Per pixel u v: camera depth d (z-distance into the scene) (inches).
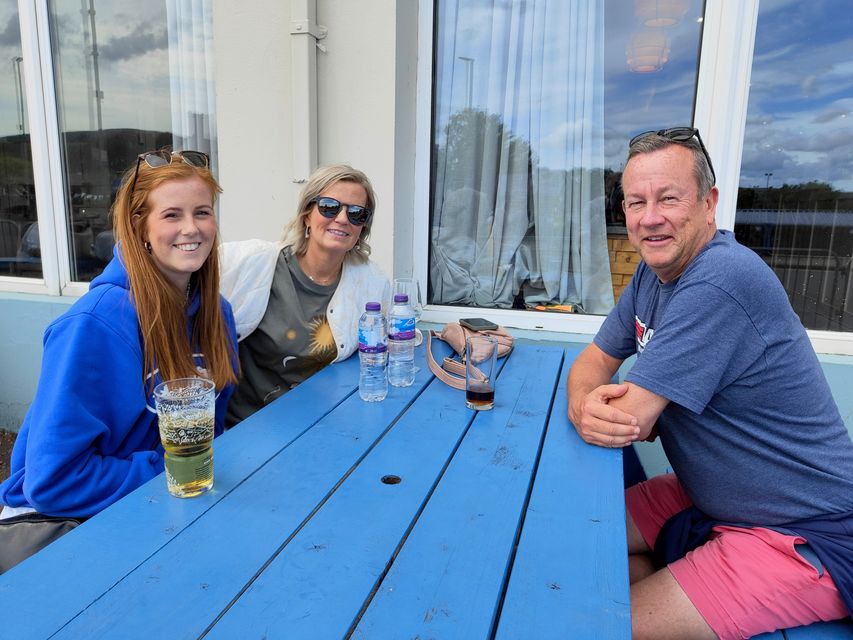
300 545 36.0
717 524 57.2
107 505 47.9
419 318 98.0
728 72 89.3
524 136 102.5
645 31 94.4
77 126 123.5
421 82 103.2
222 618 29.7
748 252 52.7
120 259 53.7
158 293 53.0
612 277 103.1
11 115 126.0
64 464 45.8
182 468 40.8
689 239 54.9
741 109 90.5
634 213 56.3
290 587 32.1
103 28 118.3
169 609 30.2
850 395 88.0
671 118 96.1
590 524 39.3
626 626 29.9
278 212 104.7
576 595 32.1
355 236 75.5
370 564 34.3
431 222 108.7
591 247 103.1
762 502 53.8
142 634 28.5
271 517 39.1
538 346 88.2
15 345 126.2
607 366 69.2
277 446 50.4
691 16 92.0
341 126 100.5
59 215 125.7
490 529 38.3
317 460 47.9
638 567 66.0
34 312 123.5
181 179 53.3
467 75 102.8
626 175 57.1
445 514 40.0
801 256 93.5
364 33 96.3
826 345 91.7
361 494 42.4
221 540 36.3
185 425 40.5
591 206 101.9
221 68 102.3
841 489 51.4
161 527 37.6
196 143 117.6
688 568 51.6
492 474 46.0
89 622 29.1
